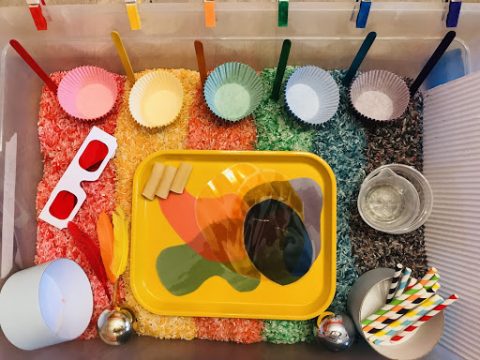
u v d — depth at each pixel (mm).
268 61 1182
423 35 1082
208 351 1048
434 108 1108
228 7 1053
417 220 1069
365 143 1146
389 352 960
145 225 1103
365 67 1186
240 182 1109
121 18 1085
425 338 976
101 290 1098
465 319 967
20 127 1102
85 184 1123
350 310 1052
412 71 1183
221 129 1132
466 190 974
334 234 1062
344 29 1085
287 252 1087
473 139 953
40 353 1016
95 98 1158
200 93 1150
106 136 1121
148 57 1171
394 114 1140
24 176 1104
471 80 968
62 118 1154
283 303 1076
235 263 1089
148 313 1082
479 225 925
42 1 1058
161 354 1029
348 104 1147
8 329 923
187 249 1095
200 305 1079
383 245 1116
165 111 1140
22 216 1087
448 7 1032
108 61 1188
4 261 1014
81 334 1069
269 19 1076
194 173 1113
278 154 1091
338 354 1024
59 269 1038
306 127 1135
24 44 1118
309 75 1133
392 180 1110
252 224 1095
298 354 1033
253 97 1134
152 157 1098
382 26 1076
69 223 1092
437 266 1077
